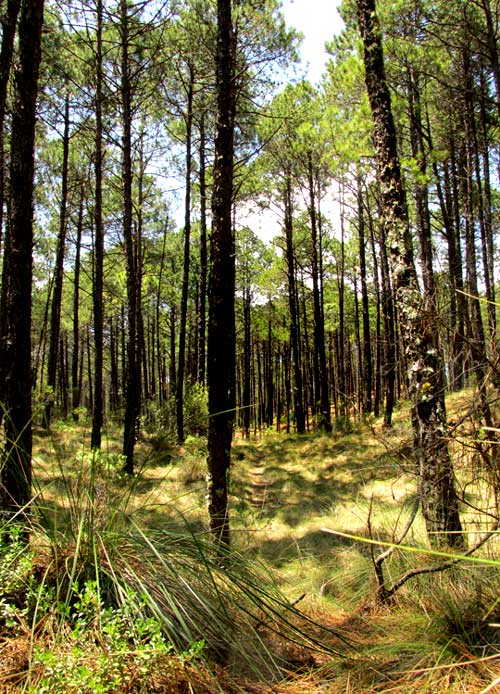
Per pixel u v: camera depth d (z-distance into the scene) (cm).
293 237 2059
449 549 321
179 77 1339
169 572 228
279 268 2105
